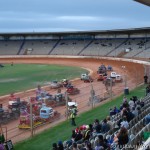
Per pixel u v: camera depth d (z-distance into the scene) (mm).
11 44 133375
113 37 122562
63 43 129250
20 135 27188
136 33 116375
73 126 27266
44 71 82500
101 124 20266
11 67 95750
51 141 23625
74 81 61469
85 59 111188
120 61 98750
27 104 36625
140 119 21188
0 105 34844
